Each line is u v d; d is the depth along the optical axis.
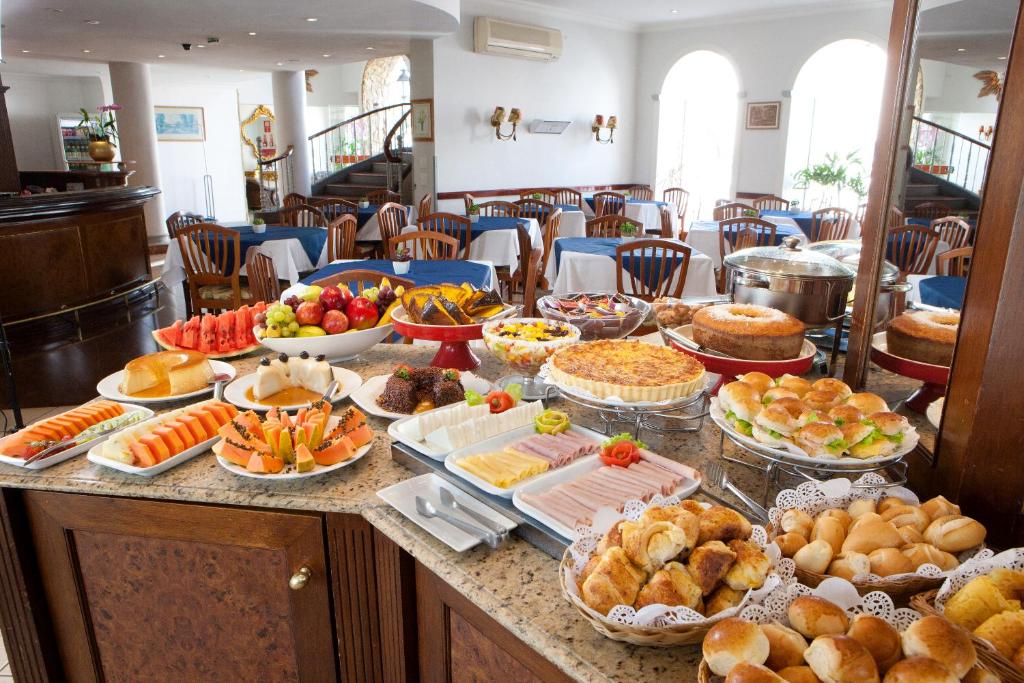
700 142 9.25
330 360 1.86
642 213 7.46
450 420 1.32
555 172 8.33
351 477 1.25
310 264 4.74
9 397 3.58
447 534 1.04
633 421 1.42
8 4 4.70
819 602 0.72
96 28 5.80
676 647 0.82
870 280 1.25
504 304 1.89
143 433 1.34
